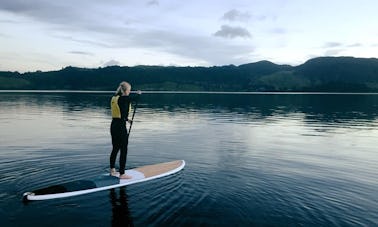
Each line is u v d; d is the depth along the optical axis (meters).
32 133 17.48
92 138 15.90
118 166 10.39
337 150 14.14
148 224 6.25
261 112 35.22
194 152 13.01
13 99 57.25
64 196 7.57
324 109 41.28
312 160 12.03
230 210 6.93
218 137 17.08
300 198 7.77
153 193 7.89
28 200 7.24
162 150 13.31
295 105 49.91
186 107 41.75
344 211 7.06
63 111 32.66
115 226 6.16
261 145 14.94
